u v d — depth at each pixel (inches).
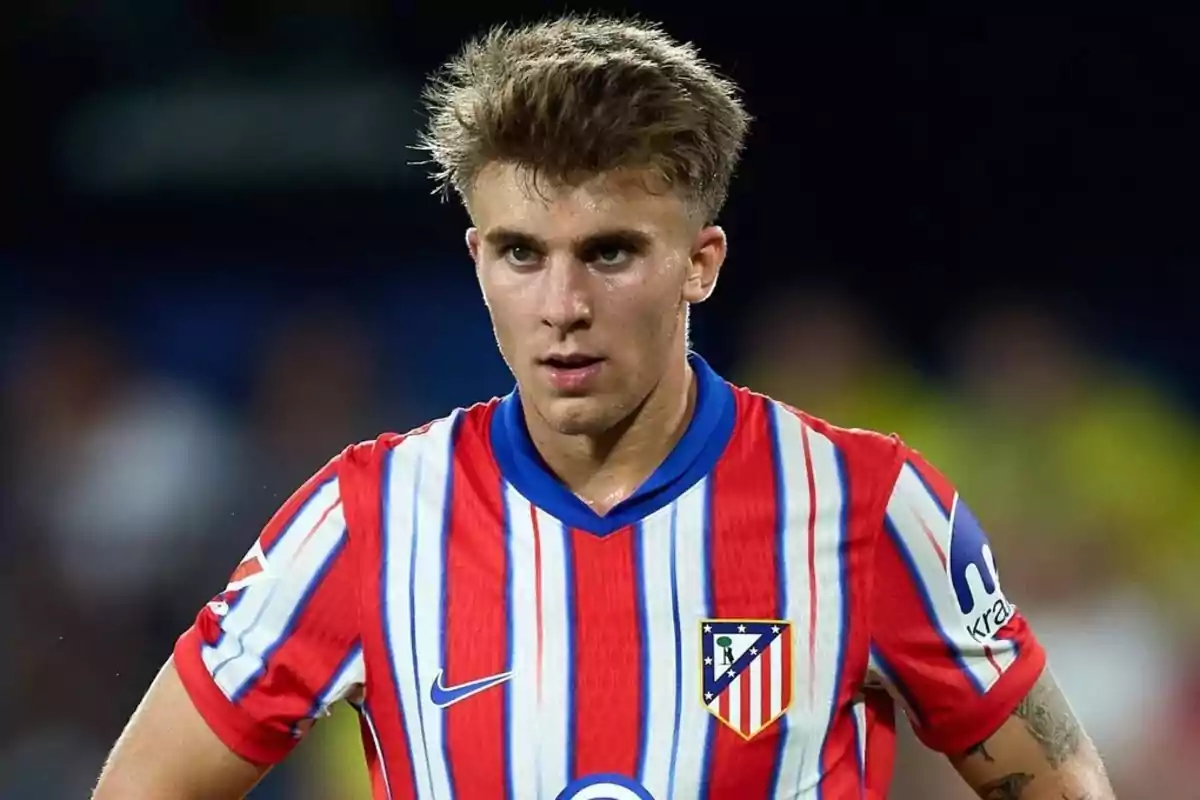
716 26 1106.1
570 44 323.6
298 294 1077.8
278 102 1097.4
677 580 333.7
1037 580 870.4
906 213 1097.4
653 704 327.0
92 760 924.0
